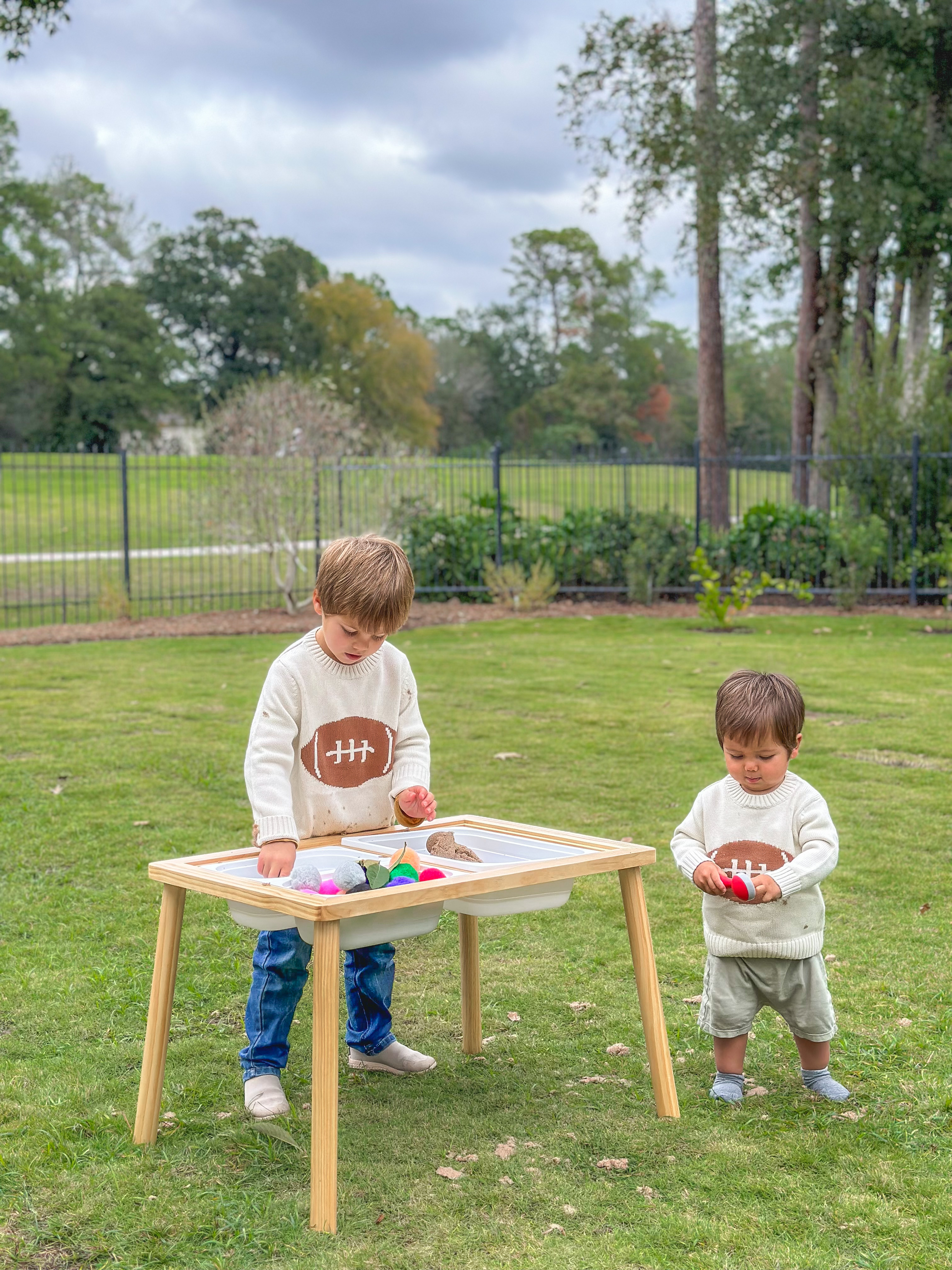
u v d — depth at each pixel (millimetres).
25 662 11234
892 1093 2826
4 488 33250
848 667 10297
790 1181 2398
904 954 3795
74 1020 3326
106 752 7004
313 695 2809
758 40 20750
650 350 80375
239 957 3848
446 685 9547
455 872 2539
